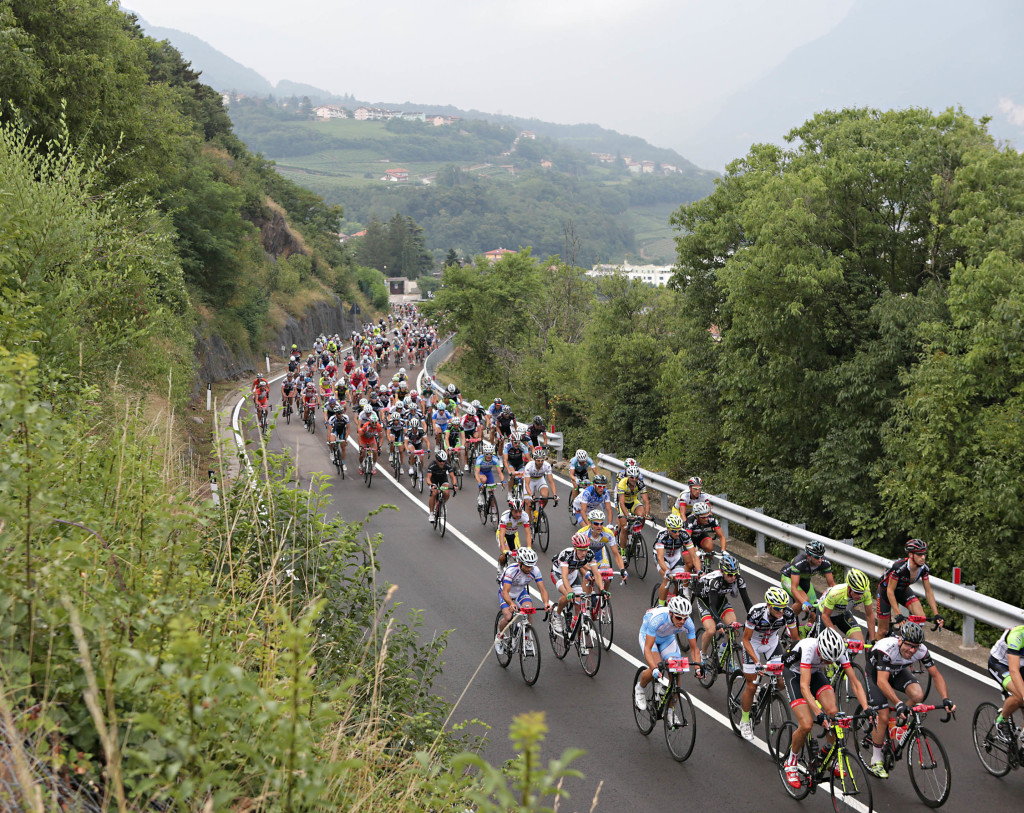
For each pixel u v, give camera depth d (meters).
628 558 14.13
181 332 29.75
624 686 9.87
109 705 3.07
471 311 48.03
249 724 3.83
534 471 15.84
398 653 7.61
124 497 5.30
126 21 40.19
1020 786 7.38
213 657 4.03
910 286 19.28
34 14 19.11
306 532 7.61
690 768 7.88
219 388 40.44
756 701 8.38
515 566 10.33
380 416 26.77
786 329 18.12
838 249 19.50
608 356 28.92
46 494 3.83
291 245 82.19
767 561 14.38
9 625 3.51
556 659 10.85
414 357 63.03
